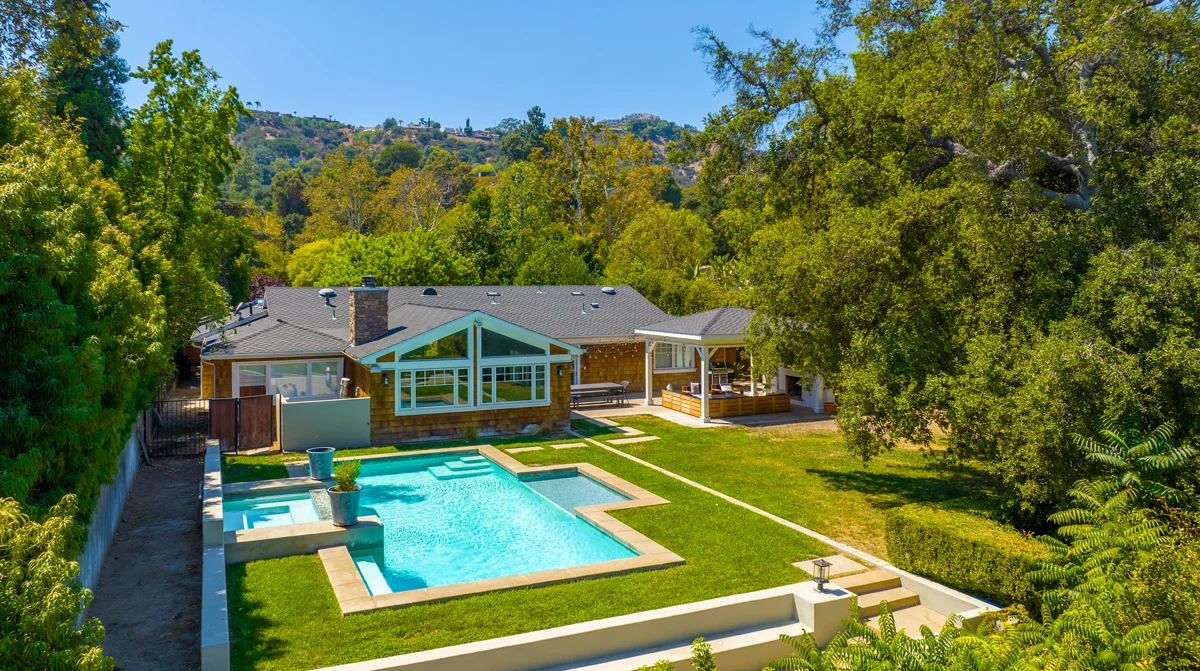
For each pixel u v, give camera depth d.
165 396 28.67
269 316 31.09
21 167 8.32
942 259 15.20
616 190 68.75
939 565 12.05
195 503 16.53
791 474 19.53
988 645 6.75
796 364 19.09
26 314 7.39
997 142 16.67
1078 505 11.27
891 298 16.19
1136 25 15.50
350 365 27.55
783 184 22.70
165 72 23.11
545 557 13.97
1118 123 15.30
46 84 18.58
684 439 24.03
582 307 35.09
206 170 24.50
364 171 80.12
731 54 21.59
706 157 23.58
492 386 24.56
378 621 10.47
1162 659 6.71
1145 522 8.02
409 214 80.56
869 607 11.73
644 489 17.97
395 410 23.17
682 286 41.38
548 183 67.62
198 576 12.20
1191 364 10.82
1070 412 11.52
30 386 7.71
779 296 17.73
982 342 13.42
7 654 4.92
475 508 17.11
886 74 19.66
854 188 18.88
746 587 12.02
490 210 65.56
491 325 24.30
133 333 12.17
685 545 13.99
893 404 14.73
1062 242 14.09
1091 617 6.83
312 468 18.61
